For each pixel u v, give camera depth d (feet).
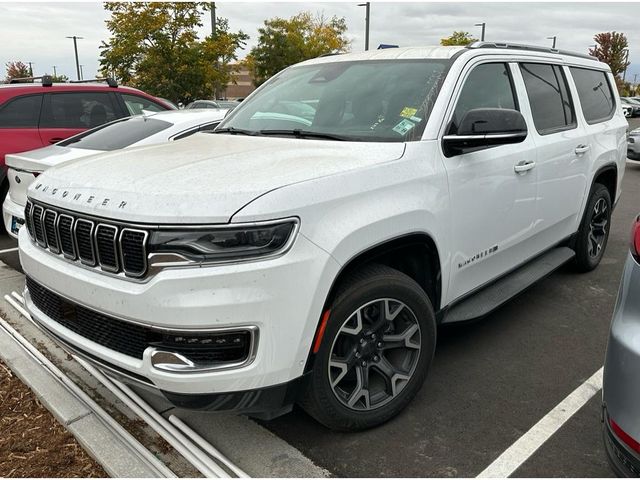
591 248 17.33
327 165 8.85
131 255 7.75
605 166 16.49
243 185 7.90
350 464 8.89
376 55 12.79
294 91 12.79
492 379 11.43
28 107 22.84
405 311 9.64
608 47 183.11
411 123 10.46
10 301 14.76
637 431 6.31
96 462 8.98
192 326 7.40
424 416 10.14
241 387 7.71
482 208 11.18
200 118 19.40
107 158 10.06
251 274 7.45
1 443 9.46
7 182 22.43
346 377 9.39
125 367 7.98
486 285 12.19
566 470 8.79
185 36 80.74
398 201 9.18
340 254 8.22
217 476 8.41
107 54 80.38
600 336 13.43
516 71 13.02
